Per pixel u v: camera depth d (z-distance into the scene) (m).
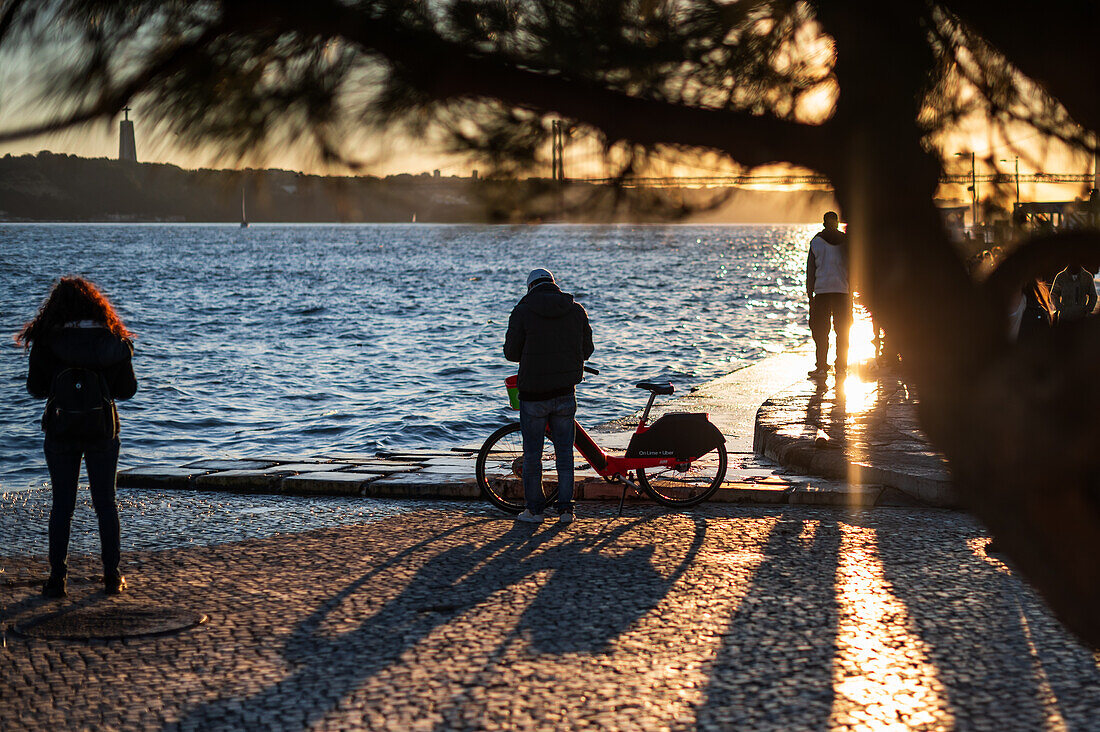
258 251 136.62
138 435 16.05
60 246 148.62
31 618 6.14
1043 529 1.80
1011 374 1.77
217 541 7.98
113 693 4.95
